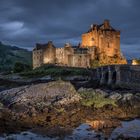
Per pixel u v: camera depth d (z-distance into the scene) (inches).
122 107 1525.6
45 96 1572.3
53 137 937.5
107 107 1497.3
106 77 2362.2
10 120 1135.0
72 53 4512.8
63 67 4212.6
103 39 4793.3
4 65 7539.4
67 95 1581.0
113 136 955.3
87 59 4461.1
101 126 1120.2
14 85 2628.0
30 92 1606.8
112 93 1744.6
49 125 1120.8
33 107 1424.7
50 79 3191.4
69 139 911.7
